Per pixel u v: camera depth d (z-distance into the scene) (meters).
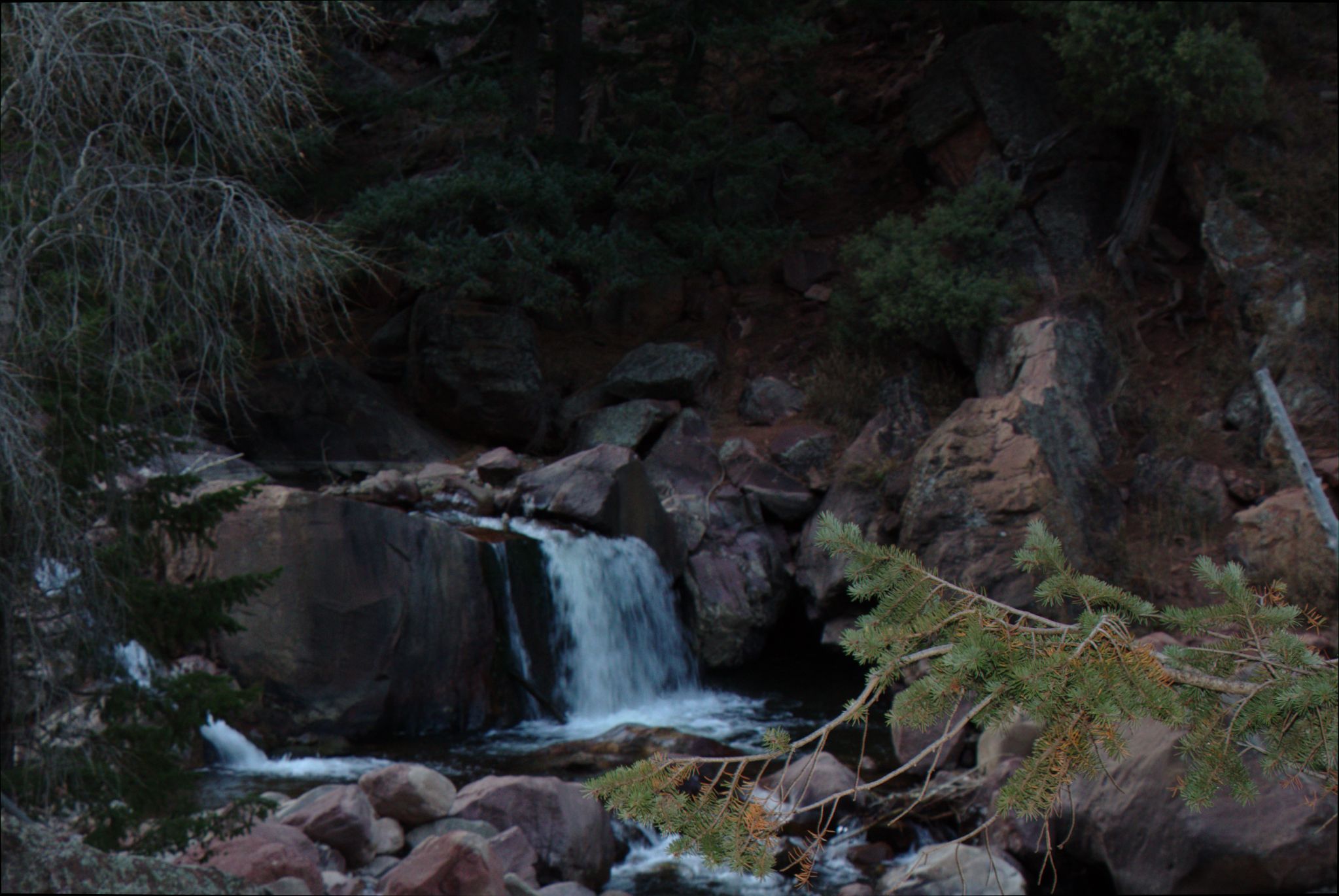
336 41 16.39
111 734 5.76
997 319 16.30
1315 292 15.23
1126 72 16.28
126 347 5.61
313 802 7.90
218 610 6.19
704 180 19.39
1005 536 13.17
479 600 12.43
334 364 16.61
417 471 15.95
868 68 23.94
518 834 7.71
